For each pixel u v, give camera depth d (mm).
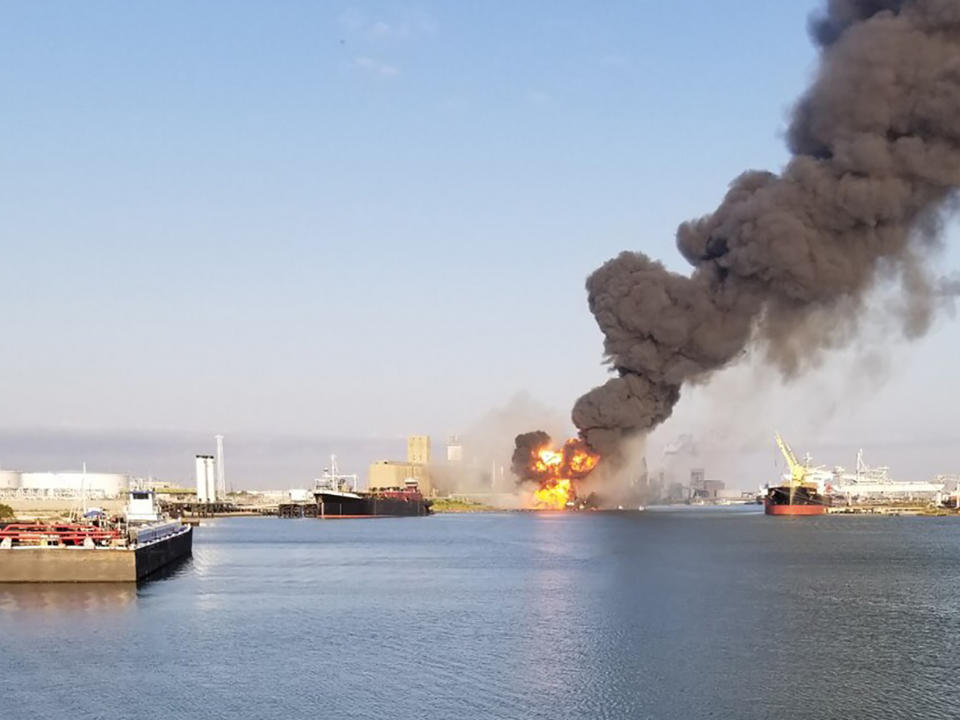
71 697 72062
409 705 69625
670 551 199750
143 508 171875
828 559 182000
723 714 67750
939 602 118125
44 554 120562
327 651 87250
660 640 91750
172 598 118375
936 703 70188
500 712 68000
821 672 78750
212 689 74062
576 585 135875
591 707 69188
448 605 115688
